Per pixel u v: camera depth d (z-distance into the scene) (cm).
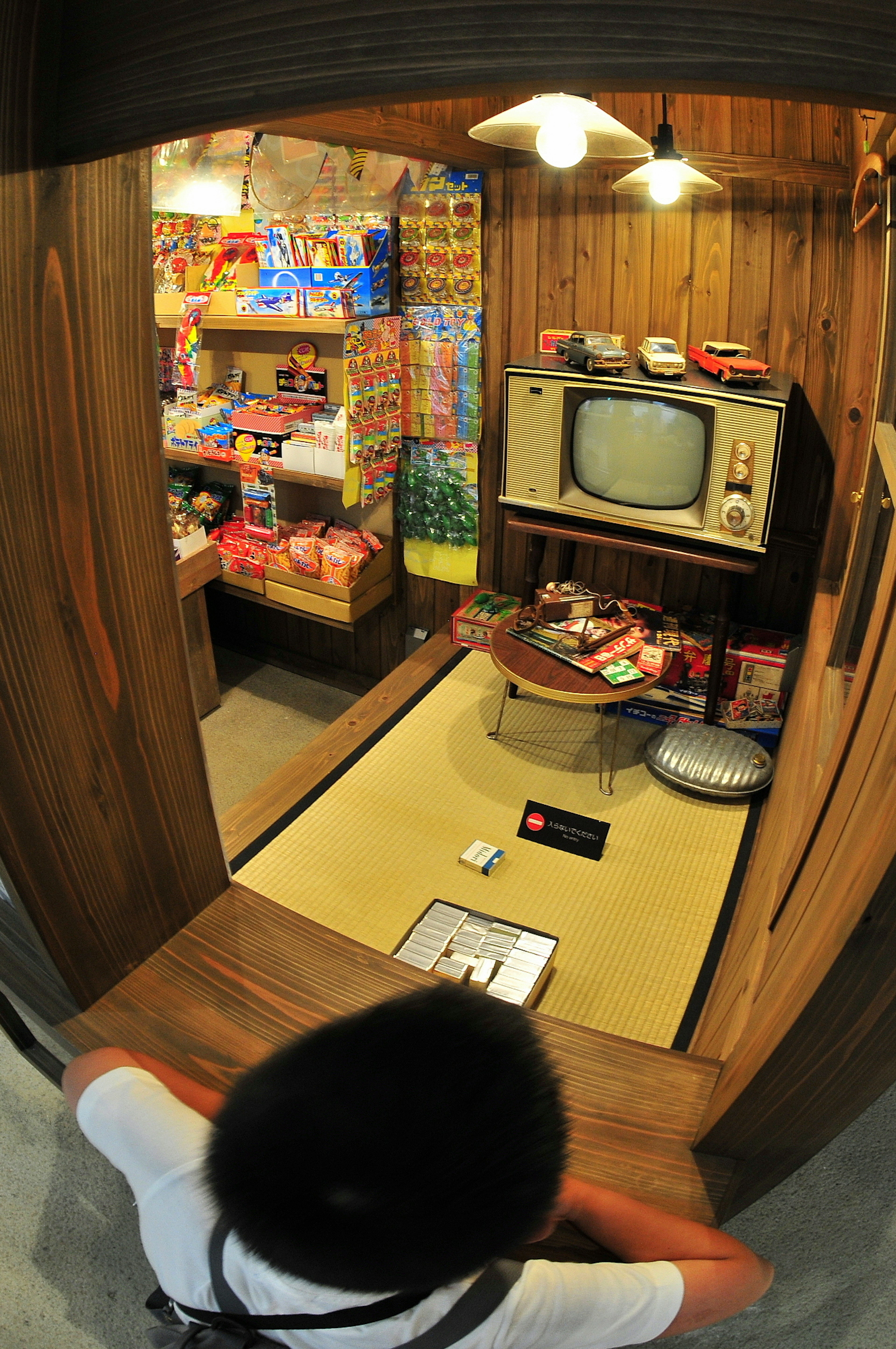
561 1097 60
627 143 190
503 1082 56
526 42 58
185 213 303
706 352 288
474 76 60
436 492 361
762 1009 113
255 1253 58
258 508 362
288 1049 60
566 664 294
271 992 140
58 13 83
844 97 54
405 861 266
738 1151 115
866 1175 170
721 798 293
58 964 130
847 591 232
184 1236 71
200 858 153
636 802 294
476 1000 61
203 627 372
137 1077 85
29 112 87
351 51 64
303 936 152
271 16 67
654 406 278
